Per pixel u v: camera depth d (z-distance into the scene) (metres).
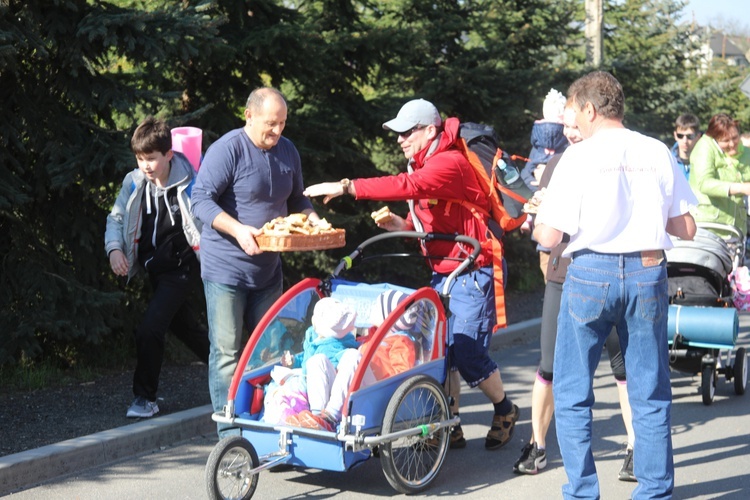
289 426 5.98
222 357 6.77
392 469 6.17
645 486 5.54
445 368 6.77
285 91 12.55
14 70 8.47
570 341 5.54
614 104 5.48
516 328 12.12
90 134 9.20
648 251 5.36
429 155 6.93
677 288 8.70
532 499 6.30
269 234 6.20
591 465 5.57
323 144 12.09
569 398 5.57
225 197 6.68
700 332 8.22
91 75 9.12
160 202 7.71
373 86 13.71
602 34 19.12
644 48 23.31
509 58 15.48
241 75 11.30
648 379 5.47
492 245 7.04
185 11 9.12
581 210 5.41
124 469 6.85
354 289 6.77
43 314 8.71
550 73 15.30
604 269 5.38
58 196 9.40
